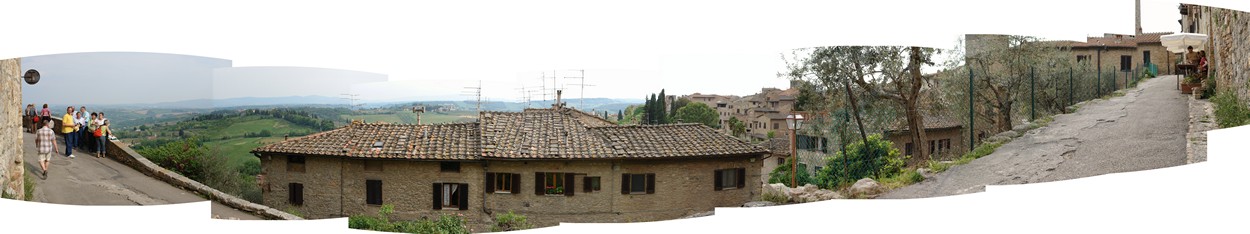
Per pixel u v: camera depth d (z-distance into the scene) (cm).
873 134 1883
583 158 1881
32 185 1716
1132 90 2147
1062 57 2066
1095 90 2133
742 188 1894
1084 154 1703
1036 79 2006
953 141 1905
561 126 2000
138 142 2047
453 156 1923
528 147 1925
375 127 2117
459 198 1927
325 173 2027
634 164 1873
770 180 1898
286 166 2062
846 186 1834
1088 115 1964
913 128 1883
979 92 1945
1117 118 1866
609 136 1945
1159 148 1650
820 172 1881
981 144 1884
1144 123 1797
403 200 1961
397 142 2031
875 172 1859
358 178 1992
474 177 1919
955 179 1734
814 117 1906
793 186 1880
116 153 2036
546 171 1891
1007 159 1769
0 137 1490
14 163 1576
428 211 1941
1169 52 2166
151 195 1866
